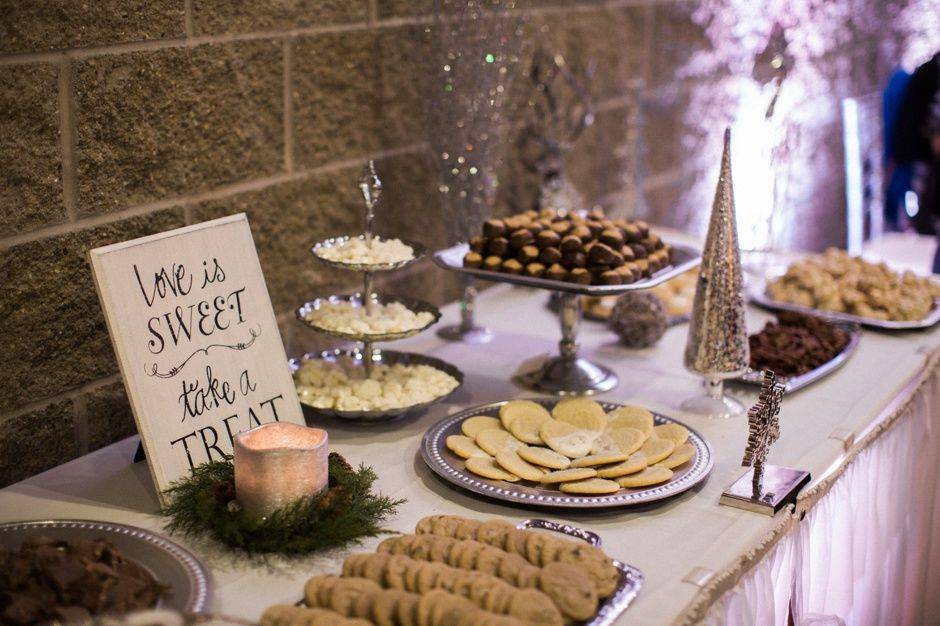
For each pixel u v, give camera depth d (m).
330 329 1.45
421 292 2.11
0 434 1.36
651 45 2.79
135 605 0.95
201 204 1.59
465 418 1.45
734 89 2.97
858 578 1.62
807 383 1.67
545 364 1.71
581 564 1.02
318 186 1.81
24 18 1.29
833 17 3.09
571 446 1.33
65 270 1.40
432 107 1.87
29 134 1.32
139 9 1.43
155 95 1.48
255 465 1.12
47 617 0.91
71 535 1.12
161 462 1.22
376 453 1.40
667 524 1.22
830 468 1.43
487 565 1.01
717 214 1.50
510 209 2.32
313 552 1.13
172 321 1.26
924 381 1.82
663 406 1.60
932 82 3.12
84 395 1.46
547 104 2.38
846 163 2.80
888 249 2.87
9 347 1.35
